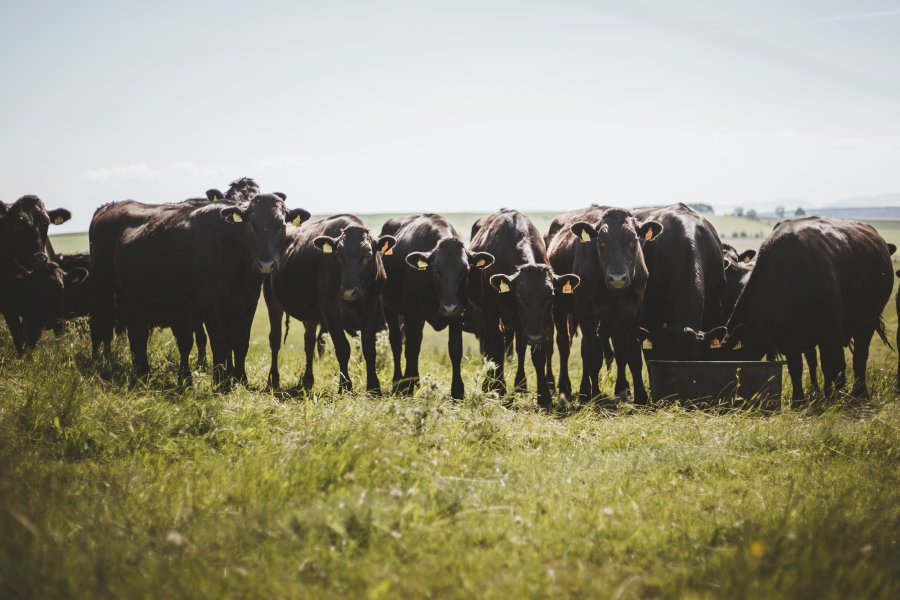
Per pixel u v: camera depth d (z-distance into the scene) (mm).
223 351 10945
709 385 9734
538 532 5273
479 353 16609
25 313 13688
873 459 7391
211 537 4906
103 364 10945
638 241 11375
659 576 4543
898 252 98250
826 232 11625
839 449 7797
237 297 11102
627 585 4457
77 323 14070
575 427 8922
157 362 12477
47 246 15422
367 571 4488
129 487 5879
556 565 4758
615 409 10883
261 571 4453
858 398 10672
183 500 5559
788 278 11078
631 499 6023
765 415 9508
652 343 11250
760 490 6414
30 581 4043
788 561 4488
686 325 11516
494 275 11016
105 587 4113
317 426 7469
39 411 7301
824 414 9219
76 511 5254
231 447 7184
